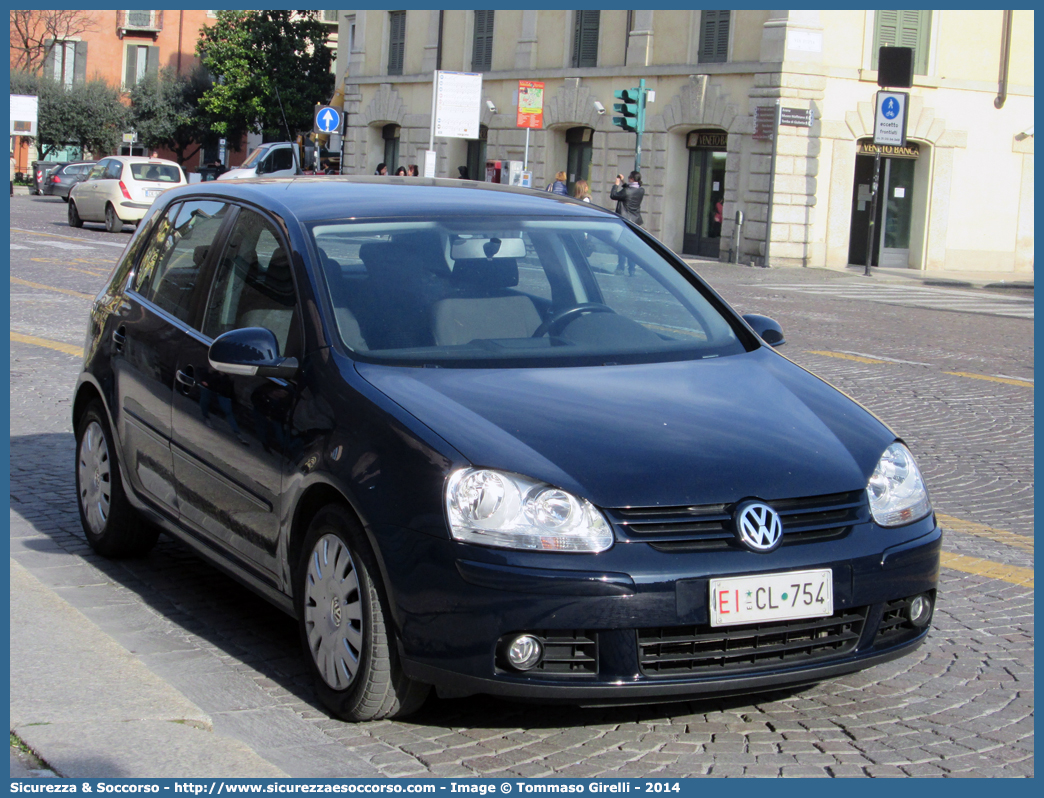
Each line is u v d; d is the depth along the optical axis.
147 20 70.31
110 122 66.62
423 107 44.94
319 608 4.02
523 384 4.18
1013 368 13.90
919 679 4.49
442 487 3.63
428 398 3.97
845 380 12.20
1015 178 34.88
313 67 61.28
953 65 33.66
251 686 4.27
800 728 4.01
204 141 69.50
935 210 34.00
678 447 3.84
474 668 3.56
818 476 3.87
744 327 5.06
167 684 3.92
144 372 5.30
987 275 33.16
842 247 32.94
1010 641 4.96
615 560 3.56
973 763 3.77
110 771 3.34
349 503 3.87
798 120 31.50
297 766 3.60
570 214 5.37
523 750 3.78
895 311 20.97
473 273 4.77
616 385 4.26
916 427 9.96
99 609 5.06
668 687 3.59
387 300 4.51
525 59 39.88
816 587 3.71
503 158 40.97
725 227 33.16
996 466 8.60
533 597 3.51
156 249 5.77
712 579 3.59
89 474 5.85
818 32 31.56
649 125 35.22
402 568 3.66
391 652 3.77
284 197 5.09
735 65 32.50
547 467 3.67
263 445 4.33
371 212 4.95
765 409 4.22
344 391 4.08
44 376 10.62
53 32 67.25
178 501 5.02
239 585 5.46
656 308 4.99
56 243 26.28
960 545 6.50
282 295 4.62
